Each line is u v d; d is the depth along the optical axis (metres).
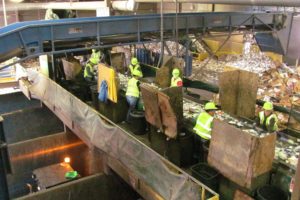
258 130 8.05
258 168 6.53
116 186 12.38
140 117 10.71
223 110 10.15
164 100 8.46
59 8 21.81
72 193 11.72
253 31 16.28
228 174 7.01
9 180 15.33
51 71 15.54
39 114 18.56
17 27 10.36
